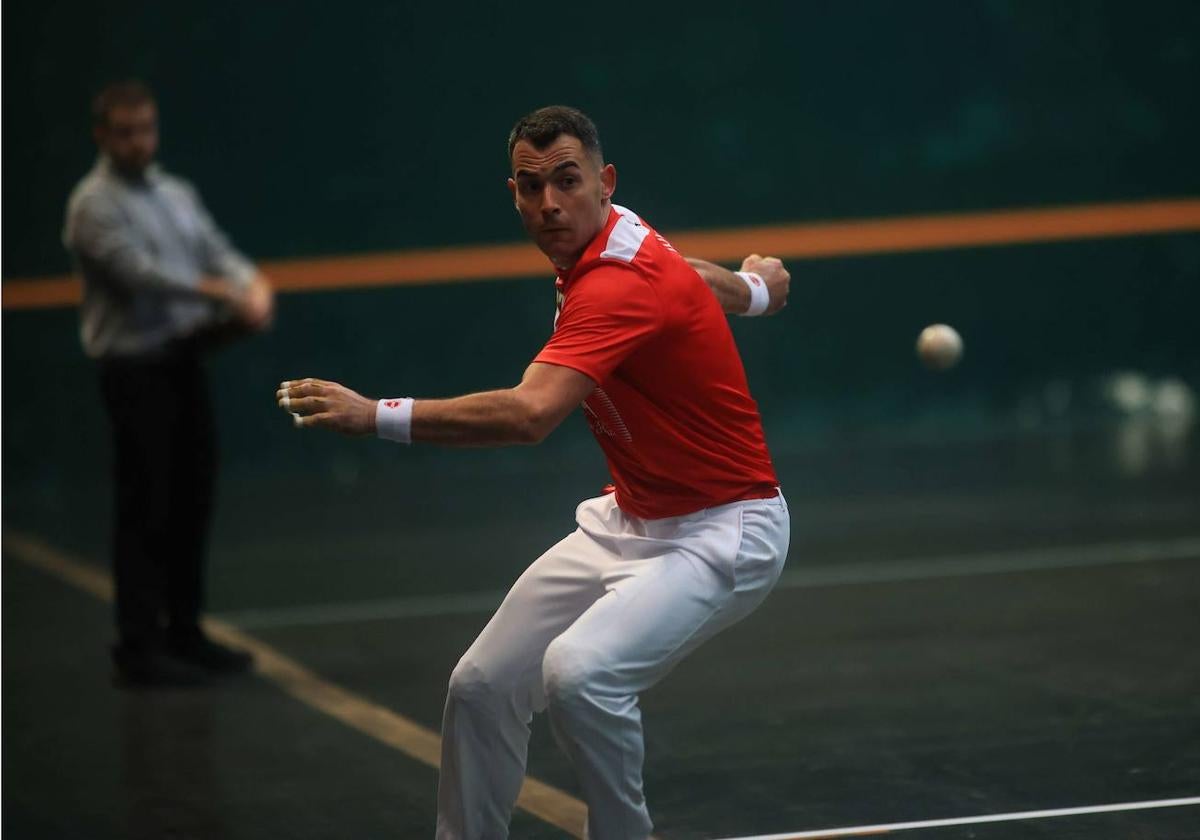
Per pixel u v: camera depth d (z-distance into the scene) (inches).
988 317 1775.3
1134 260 1788.9
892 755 637.9
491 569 1118.4
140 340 805.9
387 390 1686.8
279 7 1644.9
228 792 628.1
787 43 1728.6
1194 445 1555.1
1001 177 1766.7
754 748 658.8
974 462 1539.1
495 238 1695.4
